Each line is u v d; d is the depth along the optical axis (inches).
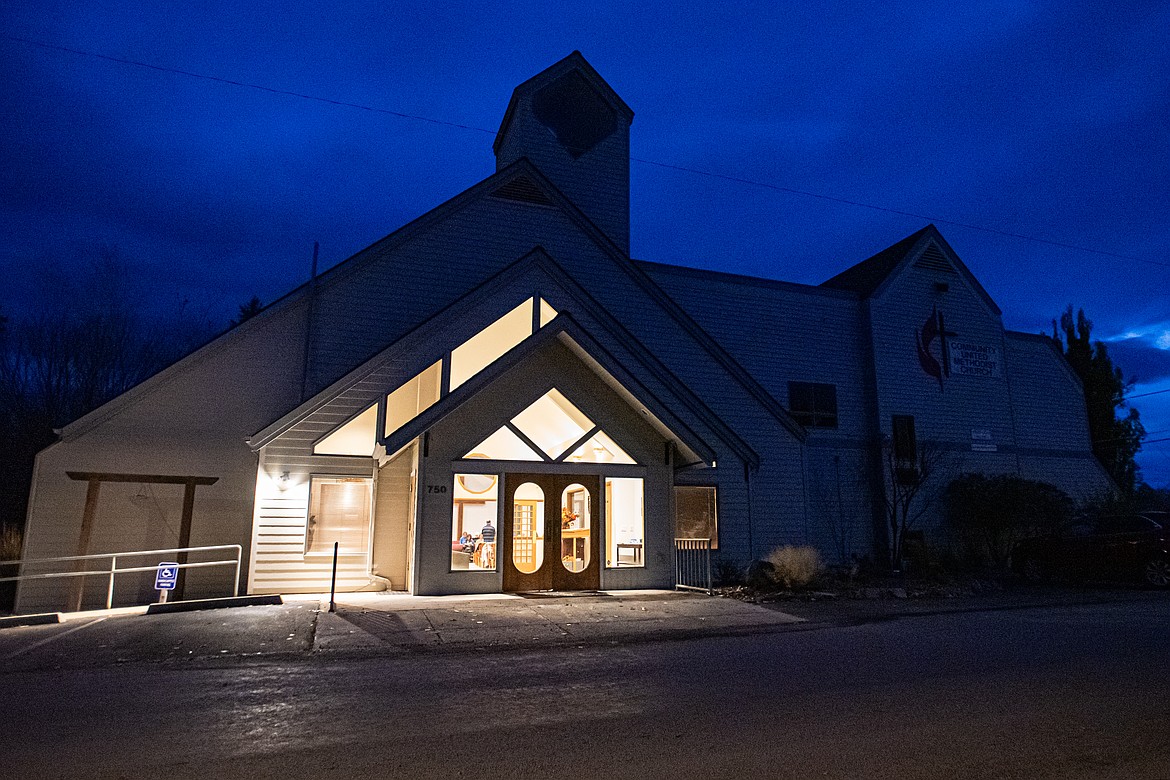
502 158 850.8
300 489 545.6
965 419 914.7
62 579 524.4
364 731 211.6
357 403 558.9
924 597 560.4
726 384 755.4
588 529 564.7
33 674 292.2
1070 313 1237.7
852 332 888.3
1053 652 332.5
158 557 548.7
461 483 538.6
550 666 304.5
